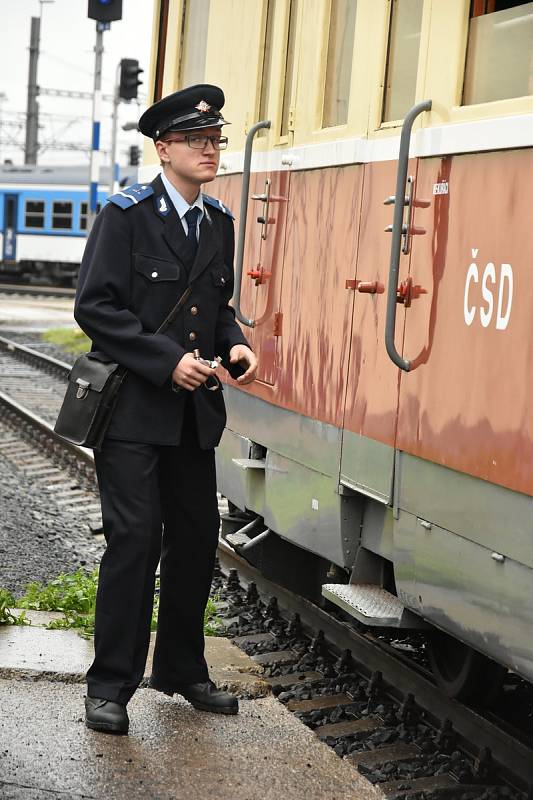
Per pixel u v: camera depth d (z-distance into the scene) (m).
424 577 4.66
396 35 5.07
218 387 4.62
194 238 4.52
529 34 4.08
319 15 5.82
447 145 4.46
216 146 4.45
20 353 22.30
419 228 4.67
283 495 6.23
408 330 4.74
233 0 7.07
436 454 4.48
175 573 4.70
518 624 3.97
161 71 8.38
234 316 4.84
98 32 24.78
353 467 5.29
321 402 5.65
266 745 4.50
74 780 4.04
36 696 4.81
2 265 47.47
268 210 6.46
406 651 6.09
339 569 6.02
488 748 4.71
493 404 4.07
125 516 4.39
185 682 4.77
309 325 5.81
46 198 45.66
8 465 12.31
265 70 6.61
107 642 4.45
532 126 3.90
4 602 6.02
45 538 9.09
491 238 4.14
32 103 53.06
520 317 3.93
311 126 5.87
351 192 5.36
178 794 4.00
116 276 4.39
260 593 7.28
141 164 8.61
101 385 4.39
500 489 4.06
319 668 5.98
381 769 4.70
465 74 4.48
